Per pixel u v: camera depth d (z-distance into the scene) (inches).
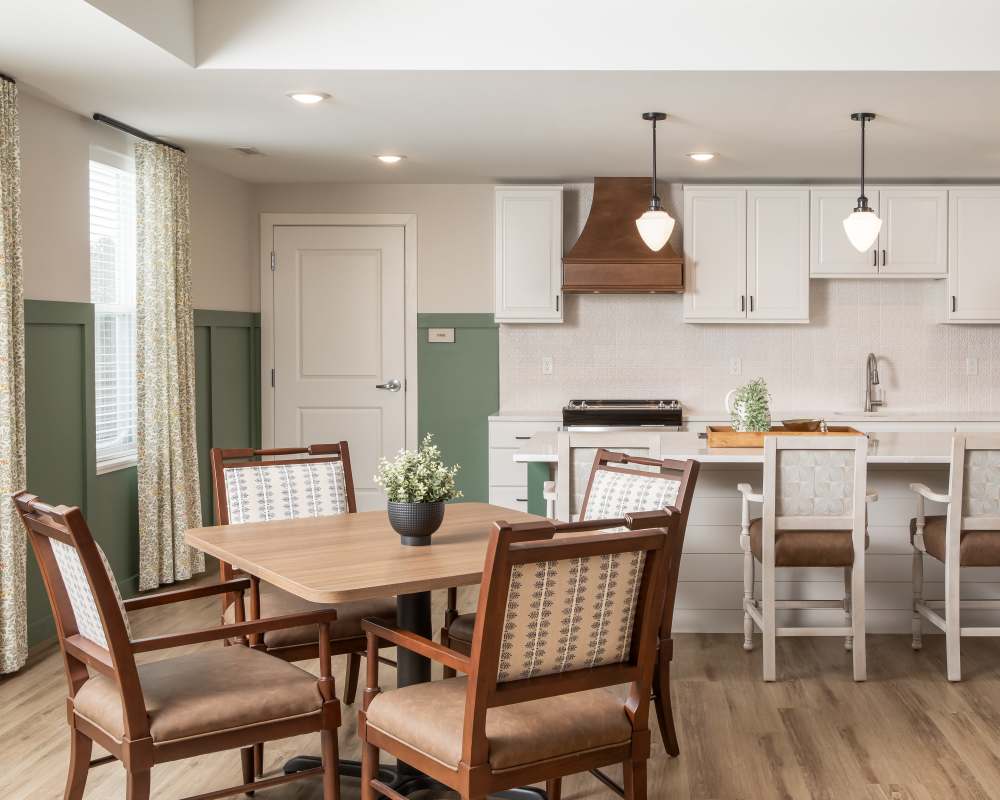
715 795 110.4
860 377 264.1
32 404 165.3
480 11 151.3
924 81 158.2
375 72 152.7
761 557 147.9
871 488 170.7
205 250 236.7
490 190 263.7
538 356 265.7
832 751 122.6
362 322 267.0
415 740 83.5
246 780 110.8
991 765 118.0
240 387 259.0
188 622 182.4
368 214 264.4
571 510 145.9
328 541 110.7
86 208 183.5
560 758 82.4
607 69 151.9
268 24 150.3
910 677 149.9
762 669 153.8
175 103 171.8
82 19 127.6
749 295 248.2
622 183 252.4
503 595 75.6
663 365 265.0
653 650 86.1
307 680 93.4
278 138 202.5
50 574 92.5
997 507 147.0
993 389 263.3
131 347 209.6
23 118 163.6
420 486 106.0
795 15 151.6
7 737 127.4
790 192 246.7
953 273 246.4
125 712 83.0
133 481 204.8
